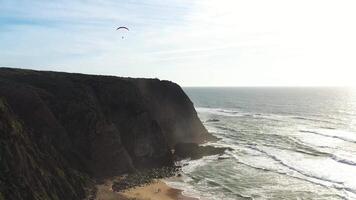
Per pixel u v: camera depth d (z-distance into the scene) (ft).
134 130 204.85
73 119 171.94
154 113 264.72
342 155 235.81
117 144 181.68
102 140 175.52
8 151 111.86
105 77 222.48
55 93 180.86
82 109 175.94
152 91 277.85
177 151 240.32
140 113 212.02
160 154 209.77
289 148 261.85
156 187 169.68
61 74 216.74
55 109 170.50
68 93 182.91
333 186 172.35
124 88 216.13
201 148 245.86
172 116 280.51
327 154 239.50
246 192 165.17
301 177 187.32
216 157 232.53
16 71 205.26
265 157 233.55
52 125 158.81
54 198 122.11
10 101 154.40
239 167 208.44
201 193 163.63
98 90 206.80
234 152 247.50
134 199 148.97
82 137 171.12
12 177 107.76
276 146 270.05
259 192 165.27
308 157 232.53
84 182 151.84
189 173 195.93
